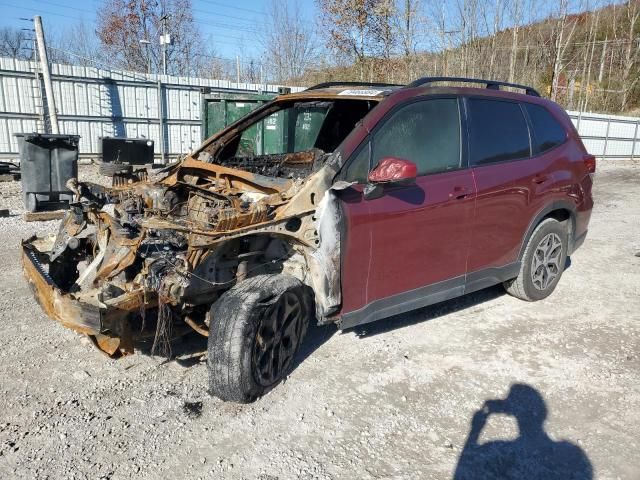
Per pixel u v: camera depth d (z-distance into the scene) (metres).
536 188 4.97
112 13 31.00
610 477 2.94
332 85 5.07
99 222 3.79
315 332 4.57
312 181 3.55
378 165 3.58
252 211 3.42
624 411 3.56
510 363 4.16
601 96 32.59
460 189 4.25
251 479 2.81
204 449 3.03
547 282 5.46
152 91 18.17
